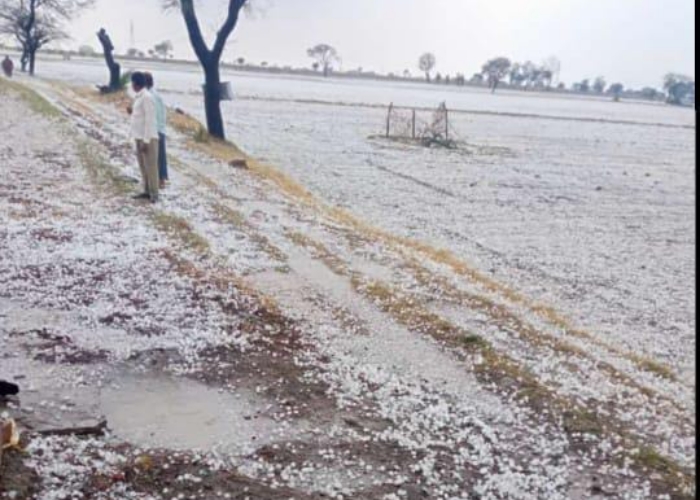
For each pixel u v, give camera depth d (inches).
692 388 269.1
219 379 216.2
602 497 169.5
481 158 1165.1
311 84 3617.1
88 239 357.4
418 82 5693.9
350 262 373.7
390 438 189.6
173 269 320.2
